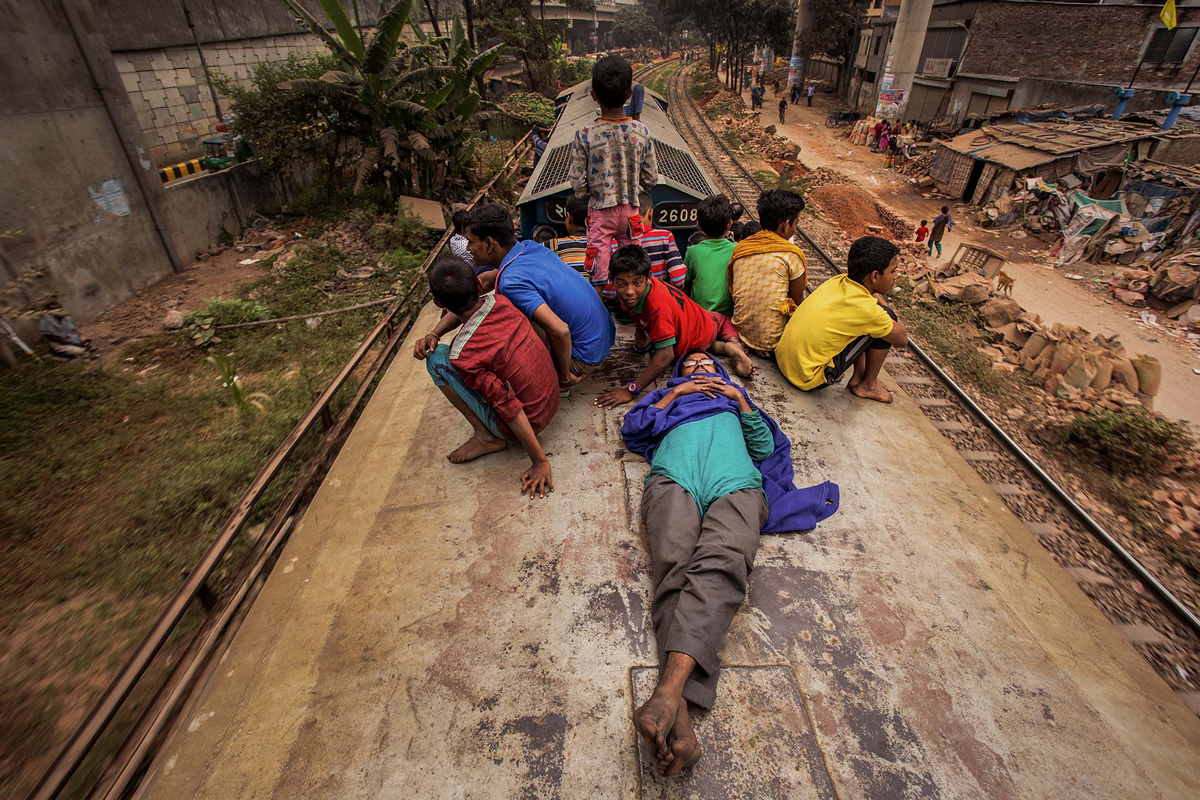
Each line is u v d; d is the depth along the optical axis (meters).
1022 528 3.13
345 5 19.33
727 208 4.60
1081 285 12.29
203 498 4.82
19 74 7.25
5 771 3.14
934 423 6.08
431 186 12.50
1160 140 14.91
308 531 3.13
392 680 2.35
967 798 1.95
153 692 3.47
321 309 8.23
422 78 10.99
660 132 7.77
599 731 2.14
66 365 6.75
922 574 2.81
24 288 7.11
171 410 6.04
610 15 80.75
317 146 11.67
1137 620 4.06
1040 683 2.33
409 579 2.79
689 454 2.82
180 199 9.93
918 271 12.27
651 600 2.62
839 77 39.44
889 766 2.04
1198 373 9.07
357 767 2.07
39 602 4.05
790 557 2.87
